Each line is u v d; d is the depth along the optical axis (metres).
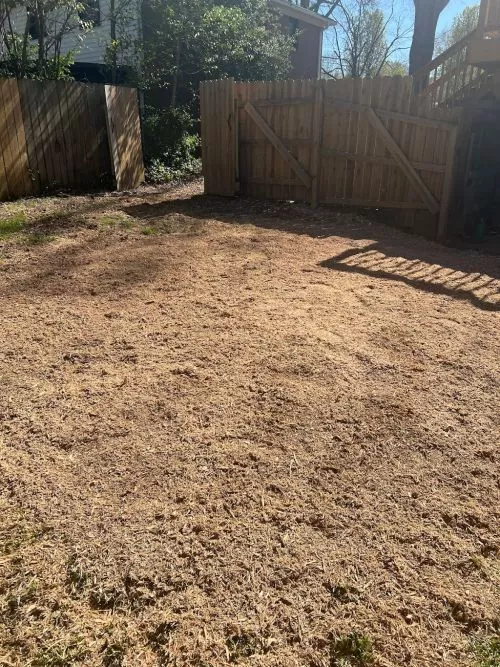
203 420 2.62
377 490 2.20
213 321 3.76
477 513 2.10
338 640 1.59
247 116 8.59
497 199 8.78
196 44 12.68
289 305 4.09
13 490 2.14
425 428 2.62
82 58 14.80
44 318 3.77
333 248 5.95
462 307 4.26
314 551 1.90
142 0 13.11
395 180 7.45
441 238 7.23
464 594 1.75
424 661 1.54
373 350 3.40
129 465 2.30
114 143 9.04
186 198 8.77
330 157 7.95
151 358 3.22
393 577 1.81
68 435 2.48
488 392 2.97
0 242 5.54
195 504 2.09
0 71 10.23
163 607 1.68
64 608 1.67
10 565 1.80
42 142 8.11
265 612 1.67
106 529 1.96
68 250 5.41
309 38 21.14
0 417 2.61
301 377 3.03
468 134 7.22
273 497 2.15
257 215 7.61
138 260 5.14
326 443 2.48
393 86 7.12
